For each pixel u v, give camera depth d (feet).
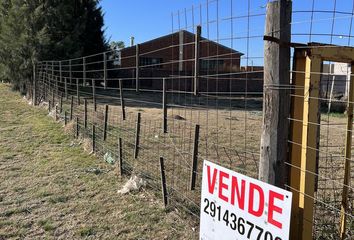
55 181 23.71
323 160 24.11
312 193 10.28
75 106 52.60
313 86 9.89
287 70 10.08
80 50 95.91
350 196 17.48
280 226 9.26
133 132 36.40
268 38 10.07
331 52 10.06
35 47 89.51
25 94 85.46
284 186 10.34
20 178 24.63
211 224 11.53
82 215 18.49
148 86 109.19
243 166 24.32
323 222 15.57
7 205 19.94
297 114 10.24
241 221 10.39
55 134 38.83
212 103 49.73
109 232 16.70
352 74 10.77
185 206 18.40
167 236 16.10
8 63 93.30
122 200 20.13
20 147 33.81
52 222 17.80
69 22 96.02
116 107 62.13
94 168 26.18
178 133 37.65
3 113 57.36
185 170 24.11
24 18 92.84
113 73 106.52
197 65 14.83
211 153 28.91
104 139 31.50
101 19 108.88
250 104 70.74
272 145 10.29
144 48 121.70
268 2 10.14
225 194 10.97
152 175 22.93
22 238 16.35
